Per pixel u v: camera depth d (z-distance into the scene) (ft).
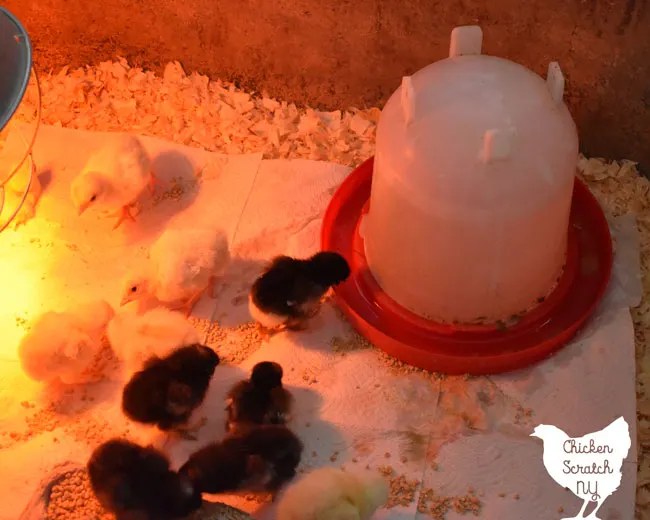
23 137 4.46
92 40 4.76
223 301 4.23
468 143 3.77
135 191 4.27
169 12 4.61
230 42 4.65
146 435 3.99
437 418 3.99
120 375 4.09
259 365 3.88
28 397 4.05
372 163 4.39
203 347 3.88
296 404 4.02
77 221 4.40
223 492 3.76
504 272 3.93
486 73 3.86
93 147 4.57
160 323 3.98
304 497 3.65
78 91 4.75
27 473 3.92
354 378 4.07
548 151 3.81
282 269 4.00
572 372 4.03
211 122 4.67
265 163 4.51
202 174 4.50
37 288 4.27
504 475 3.89
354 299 4.18
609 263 4.13
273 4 4.48
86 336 3.96
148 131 4.66
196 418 4.01
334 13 4.45
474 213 3.79
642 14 4.13
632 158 4.51
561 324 4.09
